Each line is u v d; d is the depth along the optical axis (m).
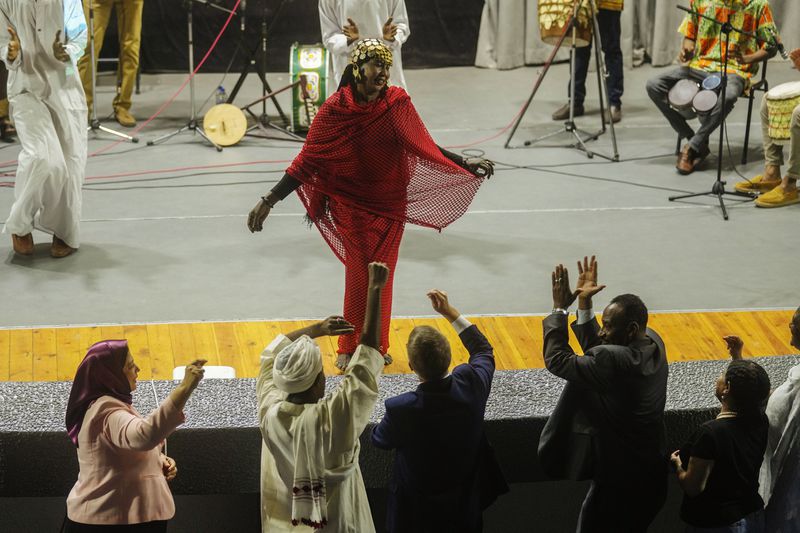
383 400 6.91
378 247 7.95
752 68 13.45
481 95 17.61
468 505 5.72
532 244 11.06
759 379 5.60
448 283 10.05
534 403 6.89
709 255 10.79
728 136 15.01
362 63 7.41
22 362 8.45
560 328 5.80
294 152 14.48
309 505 5.15
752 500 5.75
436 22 19.58
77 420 5.52
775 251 10.91
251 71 19.17
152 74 19.02
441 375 5.48
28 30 10.02
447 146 14.59
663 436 6.00
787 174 12.16
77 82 10.42
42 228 10.52
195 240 11.14
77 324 9.11
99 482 5.49
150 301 9.60
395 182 7.83
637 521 6.04
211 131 14.48
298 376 5.16
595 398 5.81
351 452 5.38
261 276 10.22
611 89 15.86
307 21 19.17
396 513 5.76
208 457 6.70
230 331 9.04
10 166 13.59
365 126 7.55
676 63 19.56
